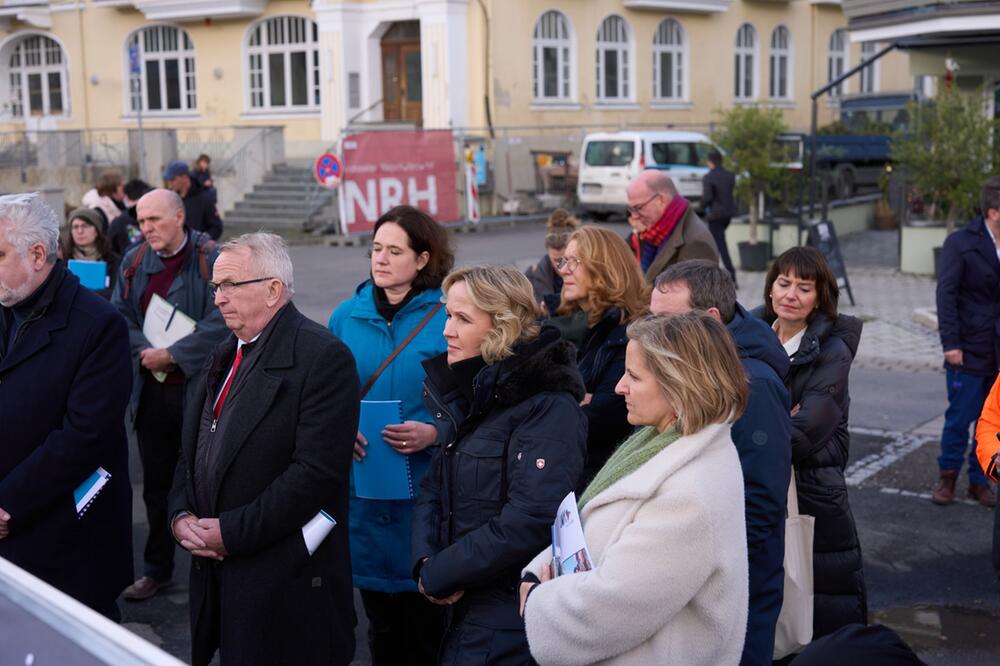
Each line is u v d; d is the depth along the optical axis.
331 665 3.55
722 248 15.92
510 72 25.70
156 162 25.52
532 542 3.10
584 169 24.33
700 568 2.56
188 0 26.97
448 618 3.36
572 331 4.12
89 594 3.97
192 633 3.62
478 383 3.28
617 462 2.78
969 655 4.78
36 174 27.38
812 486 4.01
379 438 4.01
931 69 16.02
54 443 3.78
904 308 13.60
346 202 20.77
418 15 25.12
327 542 3.55
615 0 28.03
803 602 3.82
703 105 30.69
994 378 6.46
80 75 30.05
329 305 14.30
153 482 5.50
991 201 6.33
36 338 3.85
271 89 27.70
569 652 2.65
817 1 33.00
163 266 5.42
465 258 18.52
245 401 3.48
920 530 6.27
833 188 21.08
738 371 2.69
